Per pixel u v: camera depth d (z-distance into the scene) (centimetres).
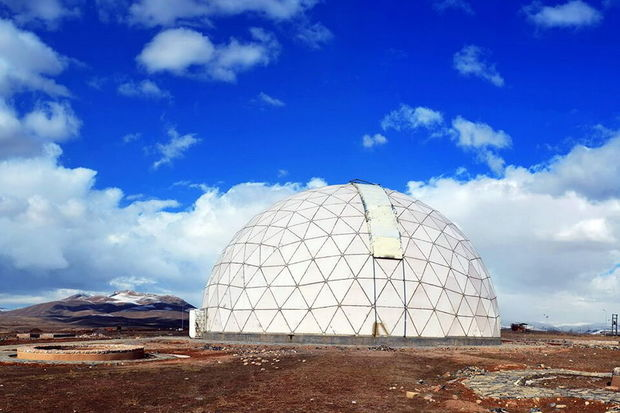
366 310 3706
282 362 2523
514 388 1833
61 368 2362
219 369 2319
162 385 1914
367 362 2508
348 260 3853
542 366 2503
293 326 3791
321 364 2431
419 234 4116
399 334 3694
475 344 3947
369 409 1536
